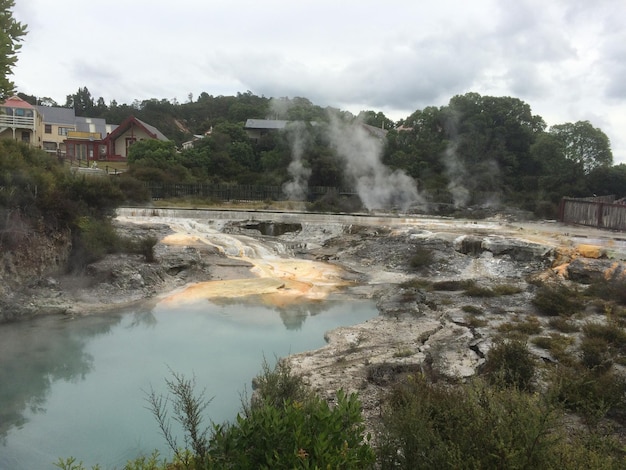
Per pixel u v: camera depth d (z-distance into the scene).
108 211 25.06
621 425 9.18
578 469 5.51
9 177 19.67
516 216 45.50
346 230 35.38
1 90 16.78
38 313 17.64
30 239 19.61
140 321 17.55
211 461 5.11
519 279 24.42
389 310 19.30
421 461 5.91
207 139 56.03
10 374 12.65
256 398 9.79
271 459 4.62
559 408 7.97
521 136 57.94
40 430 9.94
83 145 56.31
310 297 21.86
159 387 12.02
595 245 25.61
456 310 18.56
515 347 12.25
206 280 24.11
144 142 52.03
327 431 4.96
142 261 23.12
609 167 51.28
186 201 43.94
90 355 14.12
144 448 9.31
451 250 28.36
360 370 12.85
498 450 5.44
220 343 15.52
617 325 15.07
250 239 31.84
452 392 8.74
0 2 16.58
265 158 55.22
